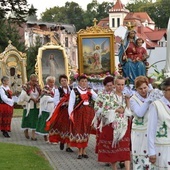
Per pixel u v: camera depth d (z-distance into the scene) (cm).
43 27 6450
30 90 1538
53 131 1312
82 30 1933
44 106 1467
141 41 1681
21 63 3105
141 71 1662
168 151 638
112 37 1938
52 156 1222
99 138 932
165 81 643
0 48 4031
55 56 2781
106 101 912
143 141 789
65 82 1295
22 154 1183
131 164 1091
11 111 1631
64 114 1287
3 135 1655
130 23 1700
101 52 1928
